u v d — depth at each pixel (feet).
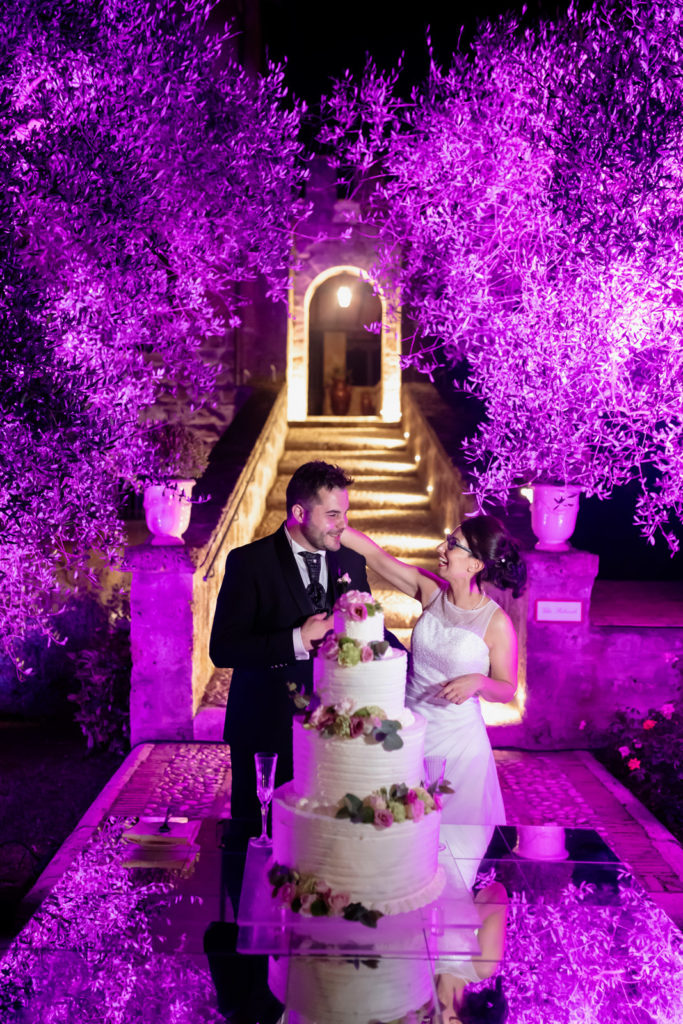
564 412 17.84
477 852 9.76
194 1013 6.72
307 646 11.96
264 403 36.09
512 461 18.84
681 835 17.72
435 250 22.21
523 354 18.25
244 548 12.77
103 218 14.49
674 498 16.69
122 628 23.34
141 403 16.02
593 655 21.71
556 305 17.51
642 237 15.17
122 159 14.47
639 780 19.38
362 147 23.50
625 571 32.63
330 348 63.46
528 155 19.65
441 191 21.50
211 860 9.22
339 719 8.24
